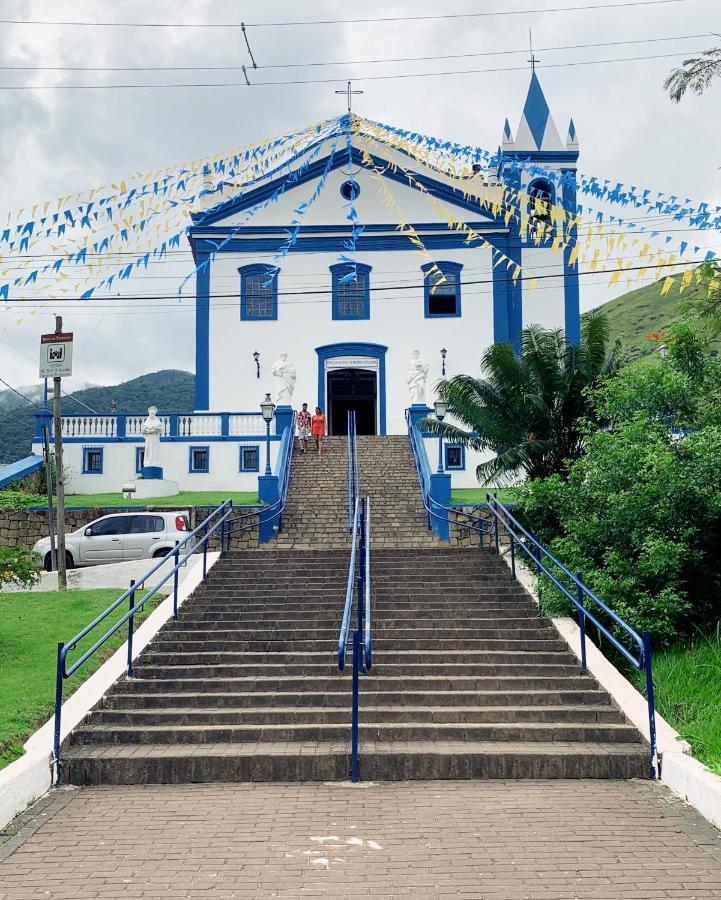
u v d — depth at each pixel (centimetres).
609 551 1317
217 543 1944
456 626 1291
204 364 3203
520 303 3219
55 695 969
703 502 1255
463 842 695
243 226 3219
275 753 890
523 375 1833
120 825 746
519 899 593
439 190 3209
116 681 1092
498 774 881
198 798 821
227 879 629
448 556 1617
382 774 880
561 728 941
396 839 703
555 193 3191
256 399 3194
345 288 3231
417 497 2177
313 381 3209
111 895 605
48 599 1533
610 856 666
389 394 3206
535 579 1462
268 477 2011
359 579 1303
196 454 2802
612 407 1466
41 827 745
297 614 1338
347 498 2166
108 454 2808
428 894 602
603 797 813
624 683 1067
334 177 3244
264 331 3222
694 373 1473
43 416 2827
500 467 1811
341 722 988
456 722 984
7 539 2209
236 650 1217
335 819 753
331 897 598
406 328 3231
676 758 848
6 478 2562
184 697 1038
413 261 3238
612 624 1287
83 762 875
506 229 3200
